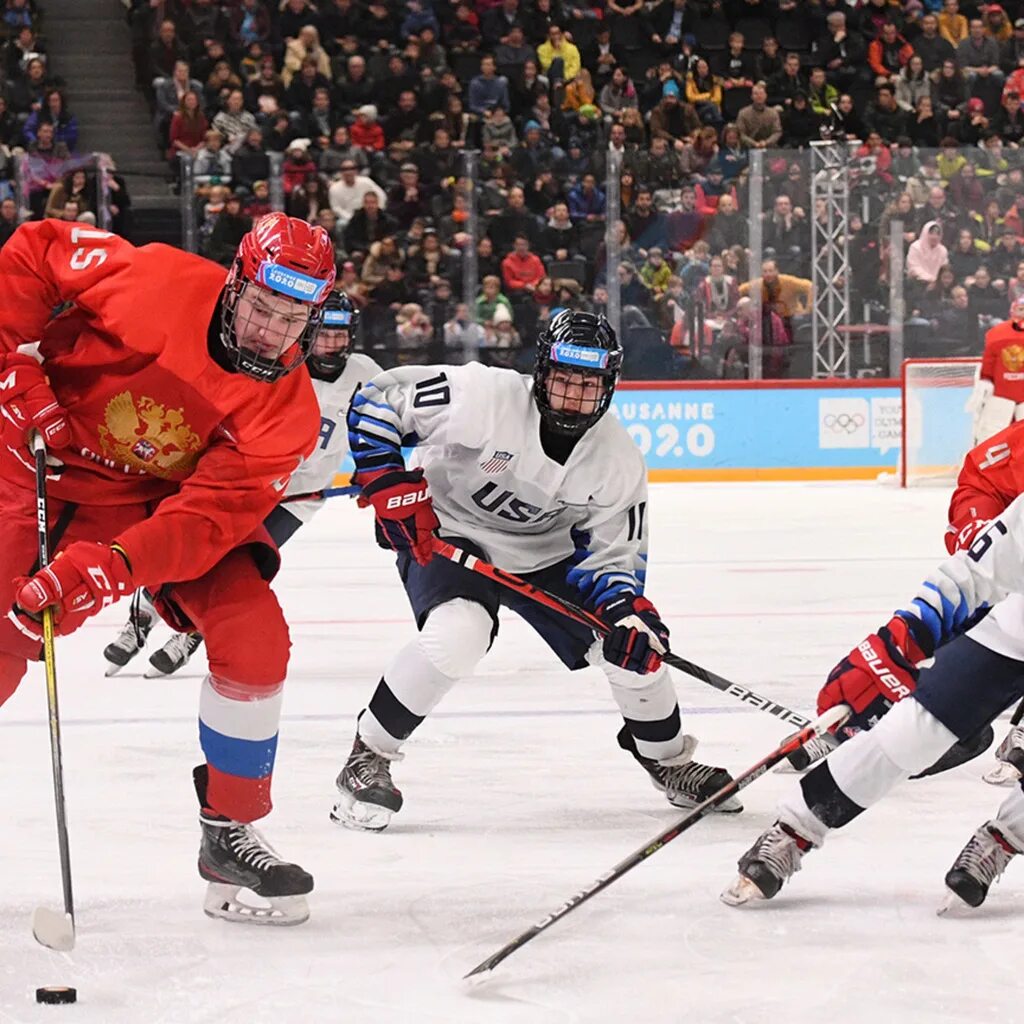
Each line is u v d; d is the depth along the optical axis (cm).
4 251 485
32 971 447
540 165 2275
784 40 2898
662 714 646
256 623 486
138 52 2716
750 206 2281
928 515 1875
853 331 2312
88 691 899
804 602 1231
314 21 2720
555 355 588
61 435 475
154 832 601
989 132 2741
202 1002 423
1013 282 2295
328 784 691
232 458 474
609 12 2866
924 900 524
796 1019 415
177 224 2409
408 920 502
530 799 669
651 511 1936
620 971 452
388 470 631
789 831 515
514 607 670
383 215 2262
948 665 505
